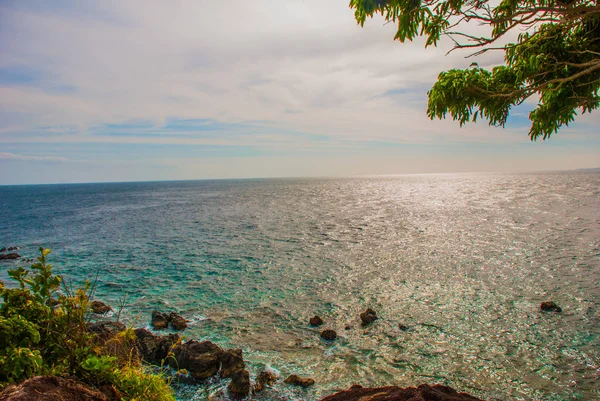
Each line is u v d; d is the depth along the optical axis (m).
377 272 27.80
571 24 5.28
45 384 2.57
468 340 16.30
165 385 3.42
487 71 5.81
